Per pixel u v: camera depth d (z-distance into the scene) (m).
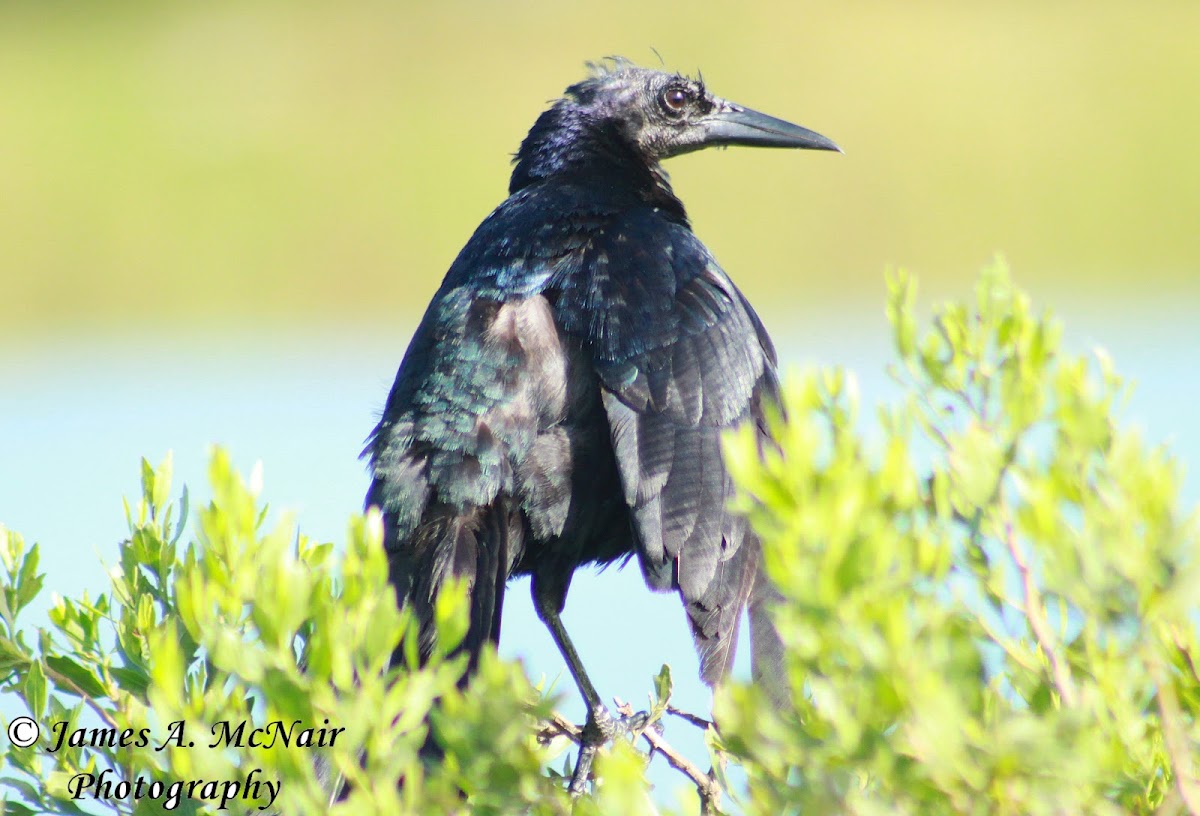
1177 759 2.51
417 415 4.65
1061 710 2.57
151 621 3.43
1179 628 2.74
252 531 2.64
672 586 4.51
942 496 2.70
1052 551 2.49
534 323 4.74
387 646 2.47
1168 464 2.57
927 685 2.20
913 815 2.34
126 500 3.62
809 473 2.26
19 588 3.50
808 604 2.20
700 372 4.73
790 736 2.31
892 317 3.27
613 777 2.29
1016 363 3.12
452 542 4.46
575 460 4.64
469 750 2.52
